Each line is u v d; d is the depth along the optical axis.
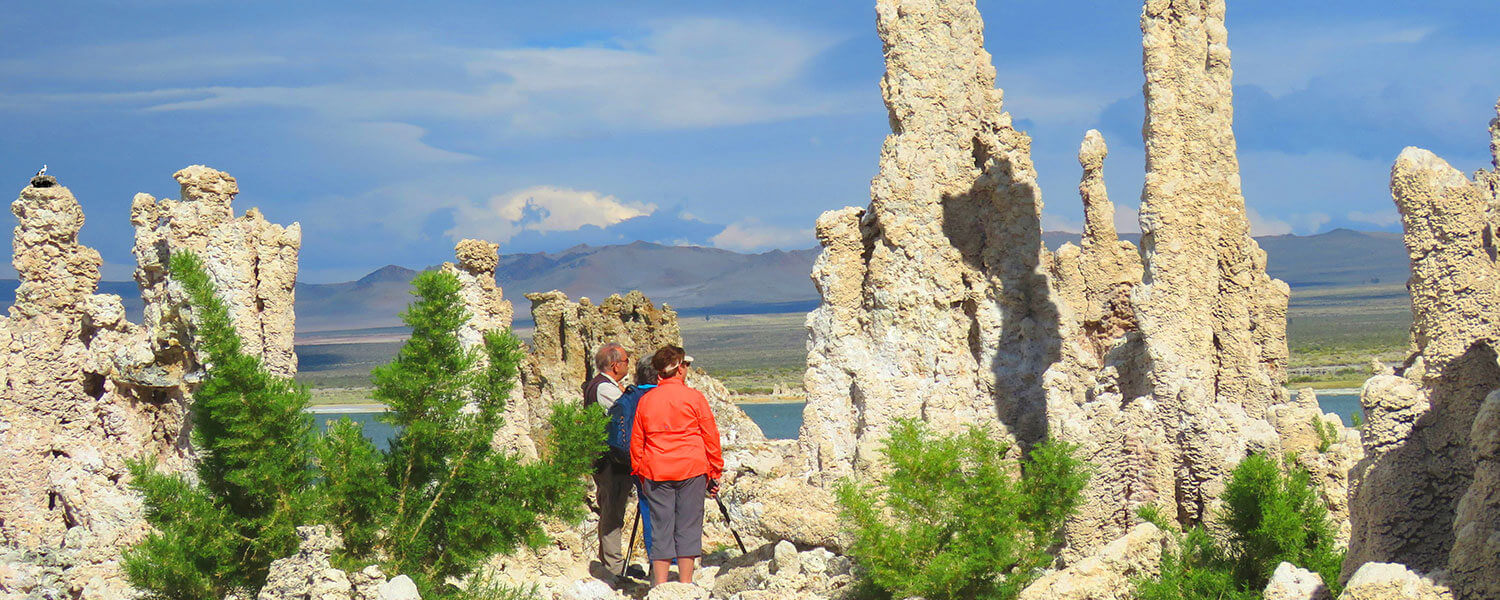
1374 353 139.25
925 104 13.59
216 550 9.35
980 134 13.70
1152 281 11.62
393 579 9.33
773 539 12.30
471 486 10.34
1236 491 10.09
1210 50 13.24
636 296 17.50
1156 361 11.41
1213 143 13.00
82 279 14.12
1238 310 12.88
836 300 13.55
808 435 13.48
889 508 11.55
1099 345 15.95
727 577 11.64
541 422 16.14
